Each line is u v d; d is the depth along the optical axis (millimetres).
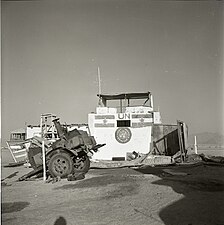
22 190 7844
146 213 5422
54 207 5961
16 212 5527
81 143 10680
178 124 16453
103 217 5191
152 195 6996
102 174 11172
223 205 5723
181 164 14281
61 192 7617
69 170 10344
